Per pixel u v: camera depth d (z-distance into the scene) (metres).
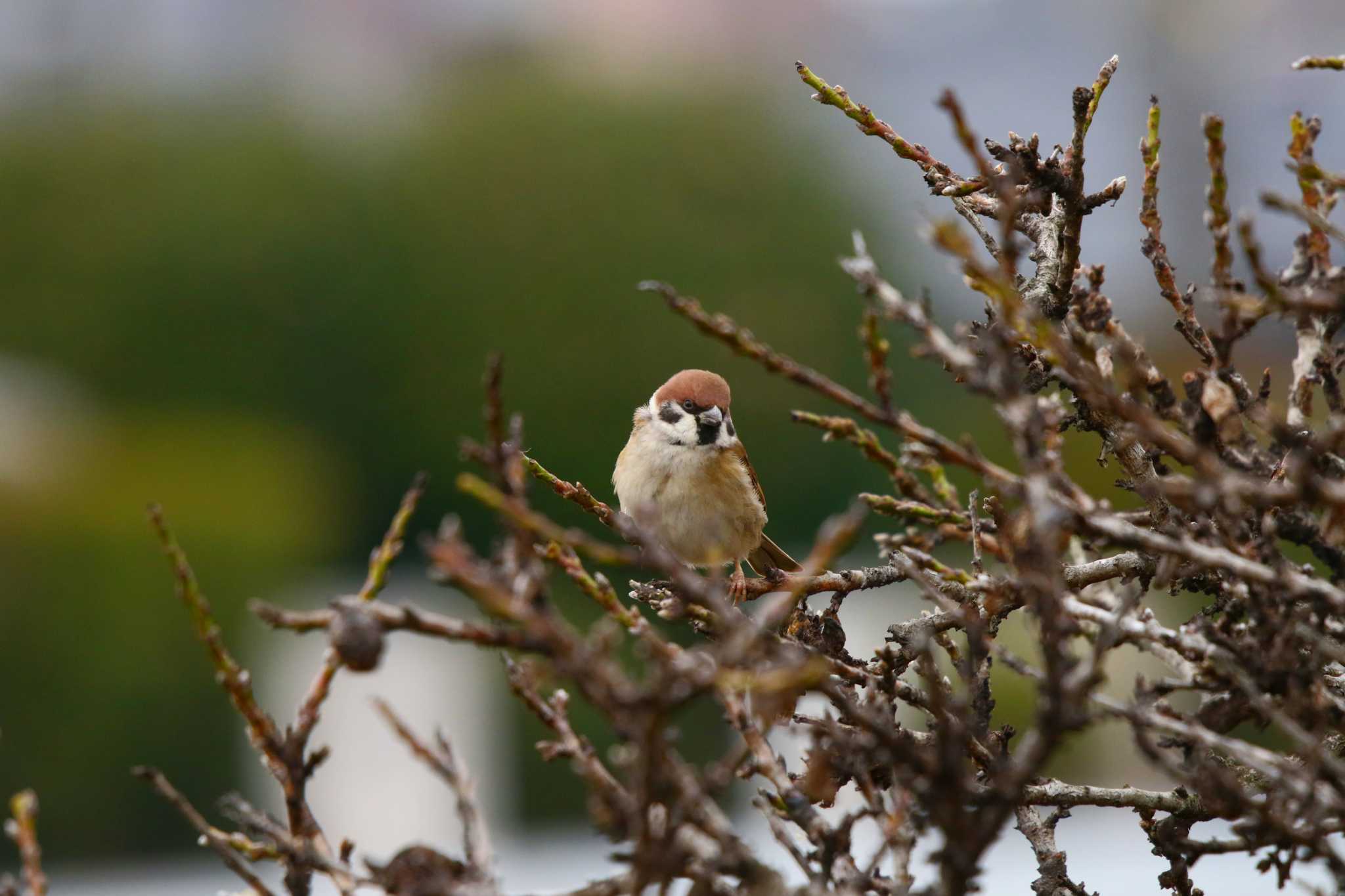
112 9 33.75
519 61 34.16
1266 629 2.93
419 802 14.35
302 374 28.50
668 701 2.40
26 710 16.08
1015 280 3.61
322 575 26.00
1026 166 3.76
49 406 25.77
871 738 2.96
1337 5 26.36
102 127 30.06
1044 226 4.11
